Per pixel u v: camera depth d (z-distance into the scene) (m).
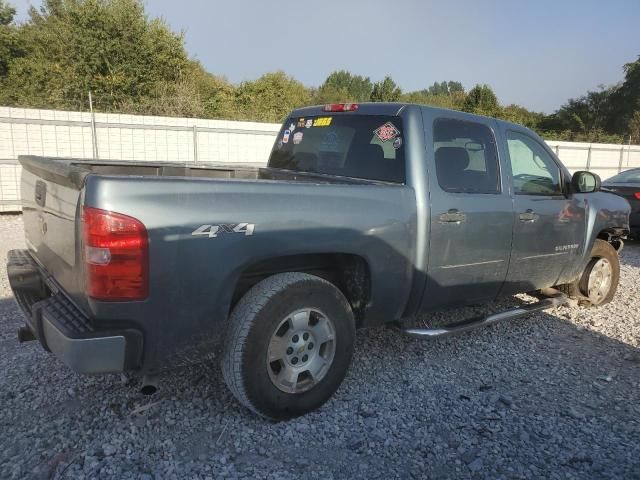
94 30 22.70
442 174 3.95
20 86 23.78
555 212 4.84
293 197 3.15
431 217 3.79
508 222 4.36
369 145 4.10
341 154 4.32
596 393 3.90
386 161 3.93
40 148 11.69
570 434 3.33
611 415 3.59
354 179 4.02
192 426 3.21
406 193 3.69
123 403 3.43
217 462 2.88
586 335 5.09
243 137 13.96
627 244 10.66
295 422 3.31
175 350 2.85
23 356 4.07
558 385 4.01
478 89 45.84
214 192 2.86
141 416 3.29
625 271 8.06
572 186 5.05
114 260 2.58
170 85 23.17
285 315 3.14
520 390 3.90
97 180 2.57
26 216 3.85
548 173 4.93
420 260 3.80
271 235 3.05
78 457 2.87
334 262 3.68
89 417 3.26
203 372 3.86
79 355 2.61
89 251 2.59
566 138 31.81
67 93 21.92
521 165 4.66
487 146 4.35
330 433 3.22
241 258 2.96
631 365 4.43
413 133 3.84
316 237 3.22
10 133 11.34
